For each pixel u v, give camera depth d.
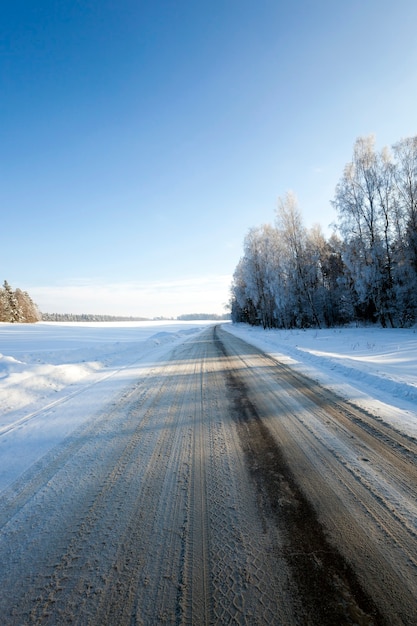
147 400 5.54
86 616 1.51
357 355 9.45
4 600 1.62
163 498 2.48
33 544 2.03
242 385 6.32
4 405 5.52
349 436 3.49
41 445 3.73
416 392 4.73
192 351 13.79
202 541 1.96
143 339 23.69
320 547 1.85
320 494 2.41
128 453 3.39
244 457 3.13
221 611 1.48
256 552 1.84
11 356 10.24
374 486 2.49
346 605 1.47
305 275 29.22
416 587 1.55
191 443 3.56
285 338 17.84
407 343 11.82
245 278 40.00
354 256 21.98
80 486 2.74
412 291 20.61
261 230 38.16
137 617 1.49
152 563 1.82
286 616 1.43
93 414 4.86
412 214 20.17
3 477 2.98
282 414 4.38
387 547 1.83
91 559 1.87
